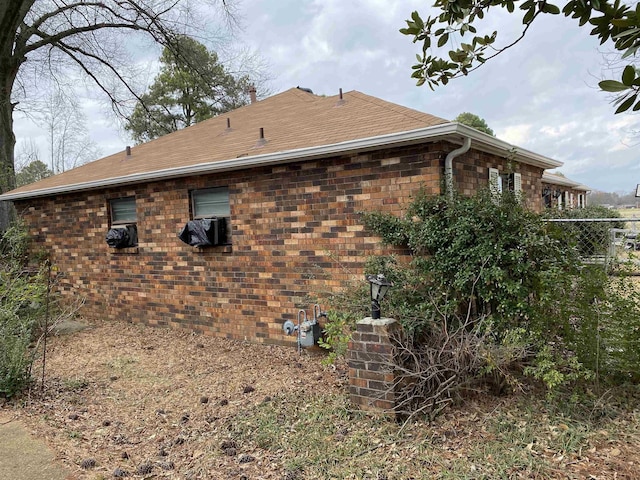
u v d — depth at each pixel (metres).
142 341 6.98
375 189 5.38
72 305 8.77
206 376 5.20
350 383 3.90
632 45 1.89
